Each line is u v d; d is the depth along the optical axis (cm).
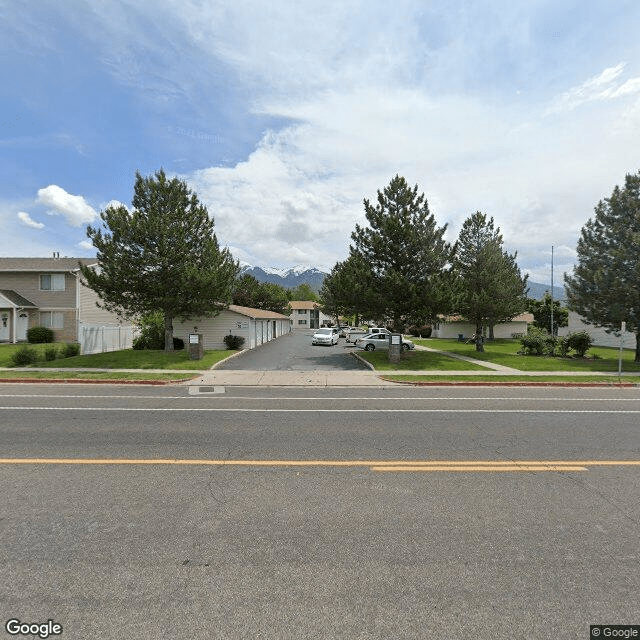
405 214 2322
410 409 1012
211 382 1505
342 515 434
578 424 853
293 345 3538
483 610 291
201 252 2286
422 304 2198
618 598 305
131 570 335
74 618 281
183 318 2491
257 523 415
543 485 517
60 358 2145
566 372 1803
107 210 2162
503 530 404
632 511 447
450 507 454
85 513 434
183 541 380
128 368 1850
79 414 934
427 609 292
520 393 1306
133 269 2091
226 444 692
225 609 290
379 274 2323
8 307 2875
